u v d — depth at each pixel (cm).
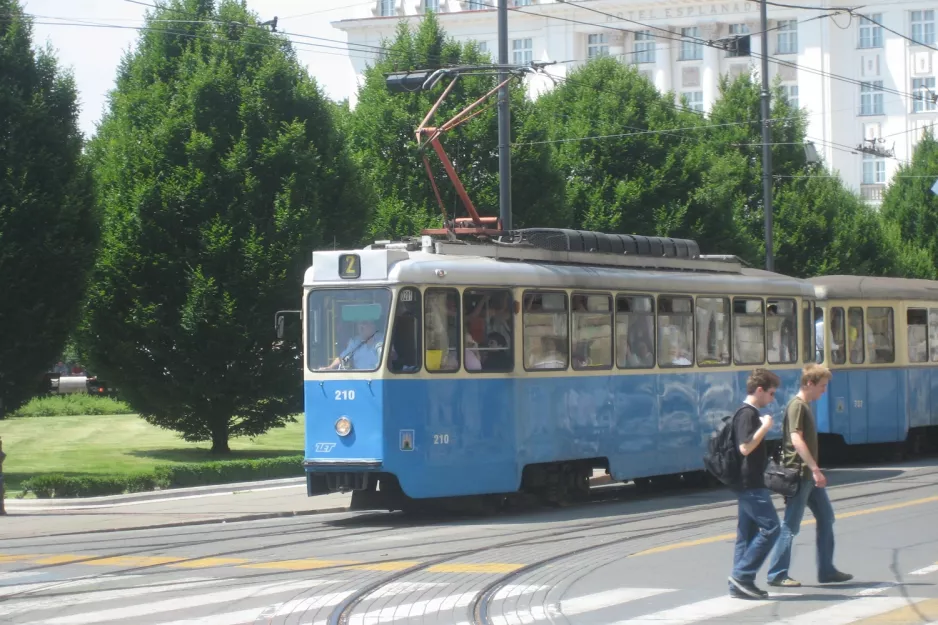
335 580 1392
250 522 2036
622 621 1138
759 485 1224
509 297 2050
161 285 3262
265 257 3195
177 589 1351
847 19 8706
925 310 3178
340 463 1938
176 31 3544
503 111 2761
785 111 5638
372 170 4131
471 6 9050
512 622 1144
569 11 8912
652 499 2298
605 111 4662
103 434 4316
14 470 2945
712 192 4666
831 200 5603
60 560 1598
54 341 2923
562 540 1709
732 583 1234
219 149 3306
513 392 2041
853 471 2797
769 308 2609
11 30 2973
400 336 1930
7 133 2900
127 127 3425
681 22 8788
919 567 1414
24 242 2873
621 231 4534
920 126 8606
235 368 3241
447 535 1784
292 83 3403
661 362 2330
